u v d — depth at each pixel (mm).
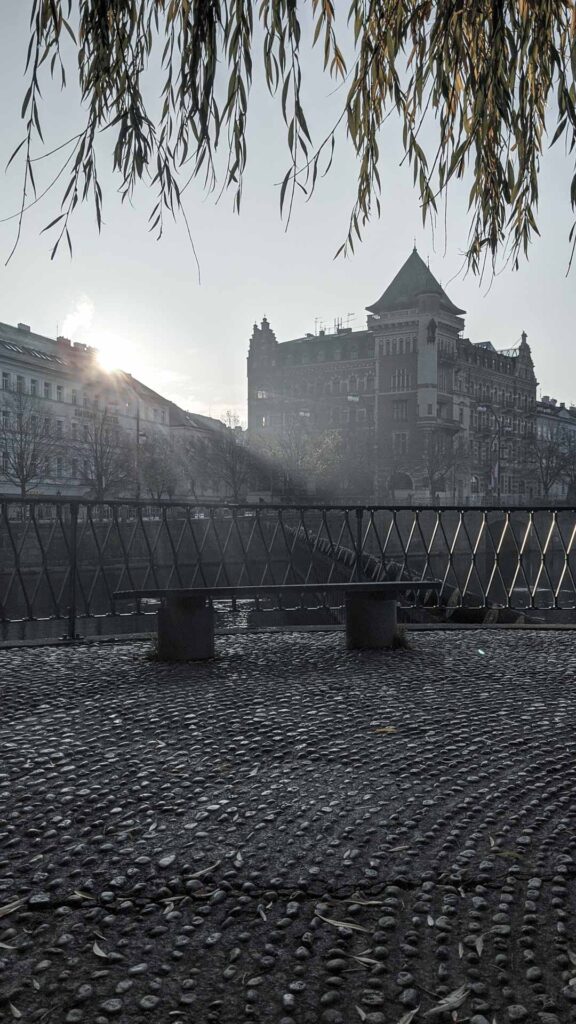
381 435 92062
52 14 3164
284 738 4332
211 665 6418
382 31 3633
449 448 90062
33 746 4164
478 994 2000
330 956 2172
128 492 68875
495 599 28891
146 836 3014
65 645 7449
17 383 71938
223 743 4238
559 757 3994
